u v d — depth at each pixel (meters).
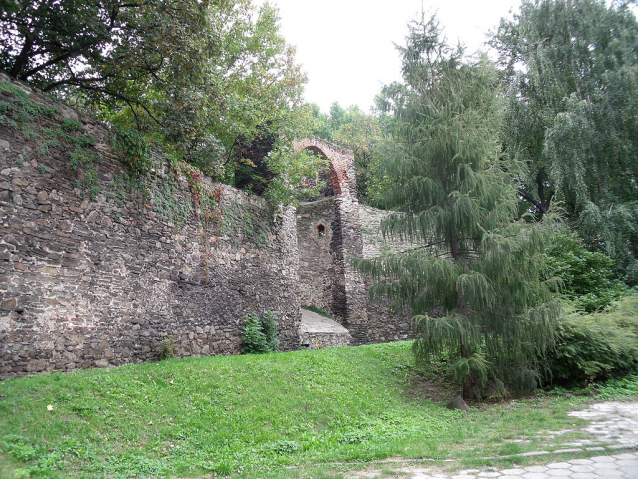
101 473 4.82
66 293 7.62
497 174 9.70
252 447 6.11
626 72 17.14
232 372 8.52
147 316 9.34
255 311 13.13
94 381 6.72
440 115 9.81
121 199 8.99
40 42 8.66
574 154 16.81
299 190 15.13
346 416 7.75
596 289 13.57
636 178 17.86
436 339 8.78
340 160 20.59
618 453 5.36
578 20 18.91
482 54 10.39
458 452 5.71
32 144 7.35
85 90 10.81
